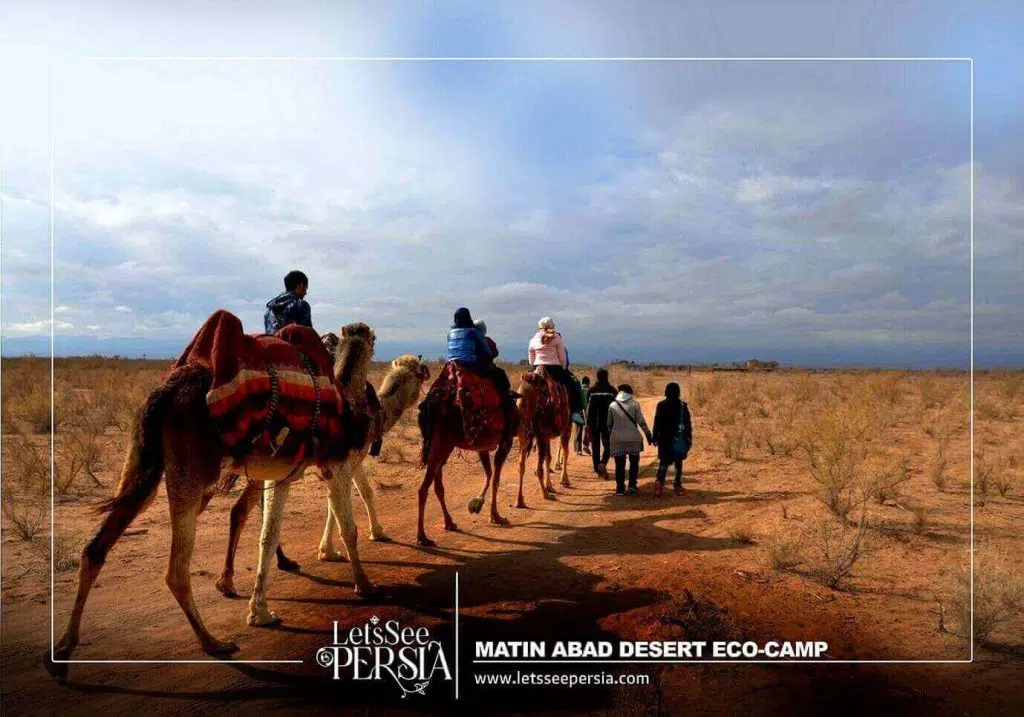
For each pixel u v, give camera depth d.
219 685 4.73
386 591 6.62
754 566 7.19
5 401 18.45
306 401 5.68
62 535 7.99
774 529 8.55
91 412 17.09
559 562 7.52
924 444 14.58
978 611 5.41
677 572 7.04
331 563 7.55
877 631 5.54
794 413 20.50
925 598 6.20
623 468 11.18
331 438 6.04
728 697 4.54
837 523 8.58
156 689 4.65
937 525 8.42
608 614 5.99
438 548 8.16
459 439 8.62
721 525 8.95
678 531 8.74
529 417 10.45
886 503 9.55
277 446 5.39
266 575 5.81
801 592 6.39
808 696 4.55
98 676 4.81
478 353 9.23
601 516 9.73
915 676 4.80
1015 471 11.55
